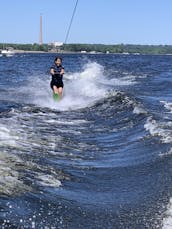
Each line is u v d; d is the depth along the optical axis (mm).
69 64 55219
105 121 13938
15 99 19953
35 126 12555
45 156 8883
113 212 6168
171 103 17422
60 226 5574
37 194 6535
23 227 5363
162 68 48094
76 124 13531
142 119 12820
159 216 5871
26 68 44500
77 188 7180
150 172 7934
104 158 9305
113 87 25344
